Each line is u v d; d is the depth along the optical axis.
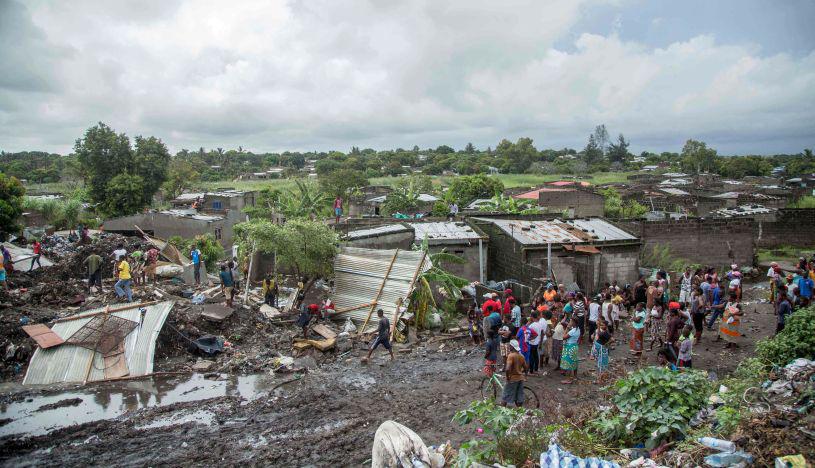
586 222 26.59
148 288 18.08
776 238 36.94
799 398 7.69
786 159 140.75
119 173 51.56
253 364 13.68
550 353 14.07
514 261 22.88
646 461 7.04
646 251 29.39
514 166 129.25
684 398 8.39
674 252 29.84
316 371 13.55
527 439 7.55
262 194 61.81
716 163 113.44
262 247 18.50
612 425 8.16
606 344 12.75
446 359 14.51
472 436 9.58
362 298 18.27
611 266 23.31
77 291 17.27
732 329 14.51
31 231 32.62
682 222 29.75
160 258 23.00
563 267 22.67
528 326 13.15
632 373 9.31
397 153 157.00
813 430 6.59
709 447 6.88
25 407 10.95
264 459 8.84
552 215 29.59
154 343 13.58
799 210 36.41
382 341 14.55
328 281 20.91
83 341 13.06
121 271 16.12
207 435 9.77
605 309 15.72
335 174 72.62
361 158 148.62
